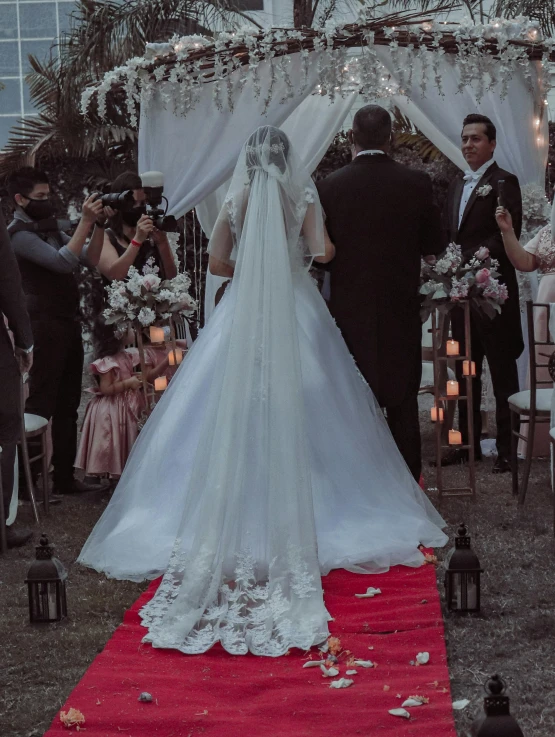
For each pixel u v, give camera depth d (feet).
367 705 9.21
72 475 18.94
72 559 14.51
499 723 6.88
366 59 18.70
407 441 16.38
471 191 19.72
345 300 15.72
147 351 18.43
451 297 16.14
